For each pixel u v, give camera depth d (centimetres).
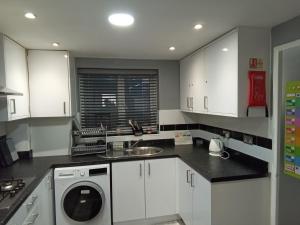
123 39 222
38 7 146
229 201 194
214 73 229
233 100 197
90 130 309
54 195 245
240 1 143
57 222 246
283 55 186
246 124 235
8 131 267
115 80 334
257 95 194
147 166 272
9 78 210
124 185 266
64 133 288
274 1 144
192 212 234
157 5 147
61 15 160
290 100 181
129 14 161
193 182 230
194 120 352
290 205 189
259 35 194
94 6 147
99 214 256
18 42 228
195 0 140
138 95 342
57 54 264
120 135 328
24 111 245
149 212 275
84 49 262
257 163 219
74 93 304
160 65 338
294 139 178
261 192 201
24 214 161
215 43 225
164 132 343
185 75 313
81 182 248
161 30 197
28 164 246
